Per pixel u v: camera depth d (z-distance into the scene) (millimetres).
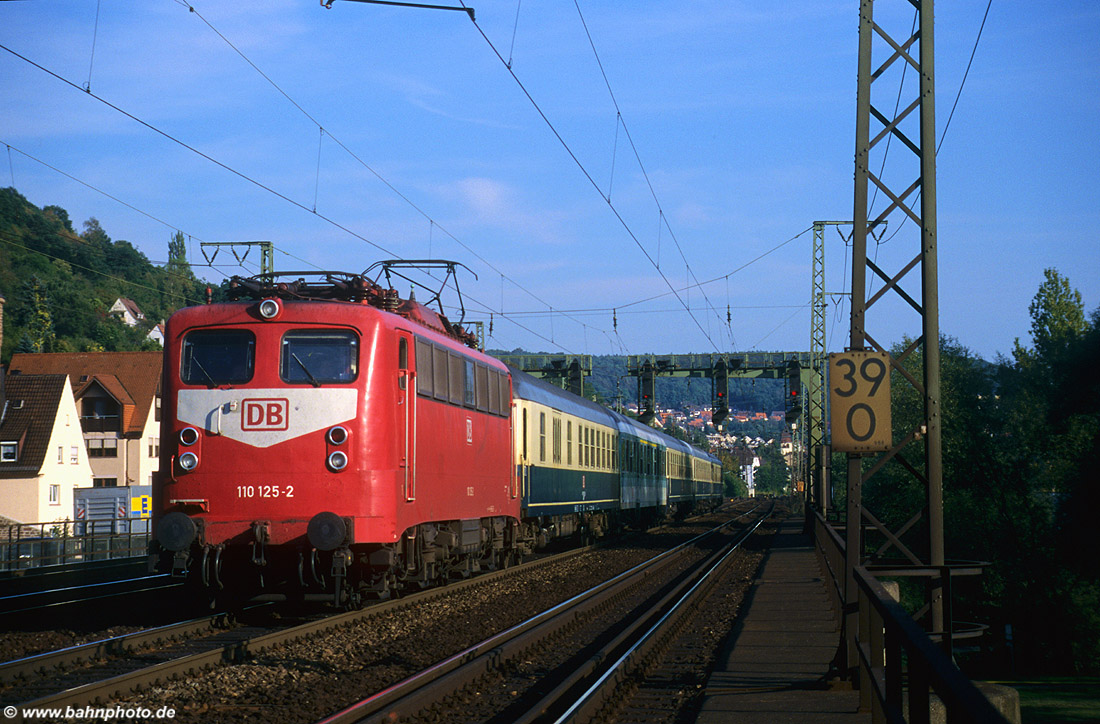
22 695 8023
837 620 12203
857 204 9250
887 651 5051
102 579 20562
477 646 10375
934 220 9570
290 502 11523
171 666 8750
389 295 13508
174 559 11477
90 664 9445
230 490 11617
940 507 9562
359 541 11516
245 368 11852
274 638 10445
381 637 11445
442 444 14289
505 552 19969
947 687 2967
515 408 20141
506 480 18594
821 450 30484
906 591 34625
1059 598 37719
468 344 17391
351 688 8648
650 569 21578
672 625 13266
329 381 11773
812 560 24219
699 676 10094
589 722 7797
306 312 11945
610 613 15164
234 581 12312
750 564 25062
